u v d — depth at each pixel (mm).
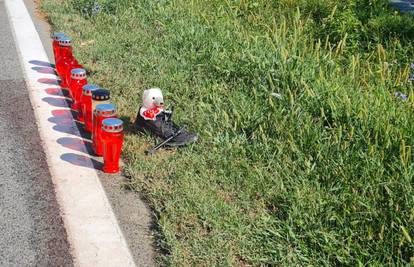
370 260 3729
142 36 7980
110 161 4762
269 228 4062
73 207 4305
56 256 3762
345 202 4273
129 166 4781
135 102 6023
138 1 9188
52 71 7105
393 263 3635
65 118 5805
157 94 5289
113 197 4465
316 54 6844
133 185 4586
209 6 9211
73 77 5762
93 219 4176
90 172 4801
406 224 3957
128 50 7543
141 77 6633
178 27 8102
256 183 4582
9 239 3902
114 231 4059
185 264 3676
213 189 4480
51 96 6332
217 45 7145
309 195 4340
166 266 3717
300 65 6211
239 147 5039
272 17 8859
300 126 5223
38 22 9078
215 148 5043
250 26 8516
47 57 7590
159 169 4746
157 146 5043
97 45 7645
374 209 4121
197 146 5133
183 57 7129
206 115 5641
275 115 5363
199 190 4438
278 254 3816
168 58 7156
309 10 9359
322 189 4461
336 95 5617
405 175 4367
